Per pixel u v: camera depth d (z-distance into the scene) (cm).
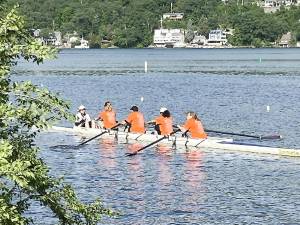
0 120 2903
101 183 7125
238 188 6844
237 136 11050
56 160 8581
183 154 8850
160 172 7719
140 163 8300
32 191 2959
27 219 3027
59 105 3023
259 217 5759
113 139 10212
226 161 8331
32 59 2970
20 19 2953
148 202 6281
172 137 9512
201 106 15975
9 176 2719
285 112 14350
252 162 8238
